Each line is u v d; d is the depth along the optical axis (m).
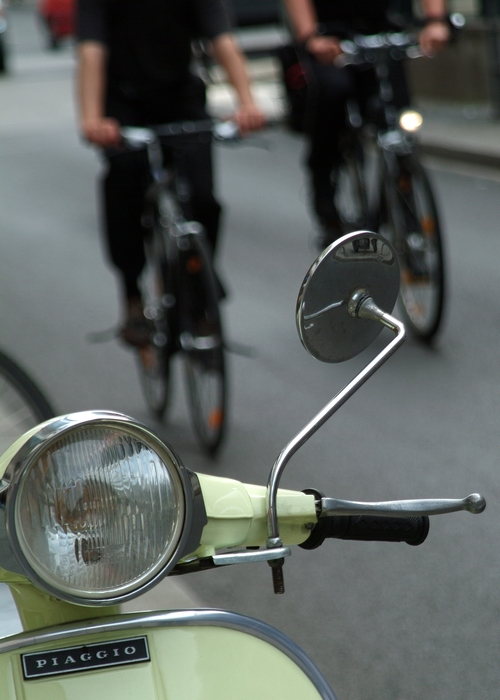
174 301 8.95
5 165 24.86
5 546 2.72
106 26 9.12
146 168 9.07
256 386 10.55
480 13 25.53
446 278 10.78
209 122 9.00
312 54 11.37
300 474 8.42
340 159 11.99
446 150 21.52
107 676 2.95
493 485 7.96
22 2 96.31
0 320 13.41
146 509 2.80
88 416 2.73
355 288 3.05
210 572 7.06
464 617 6.28
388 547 7.21
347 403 9.90
